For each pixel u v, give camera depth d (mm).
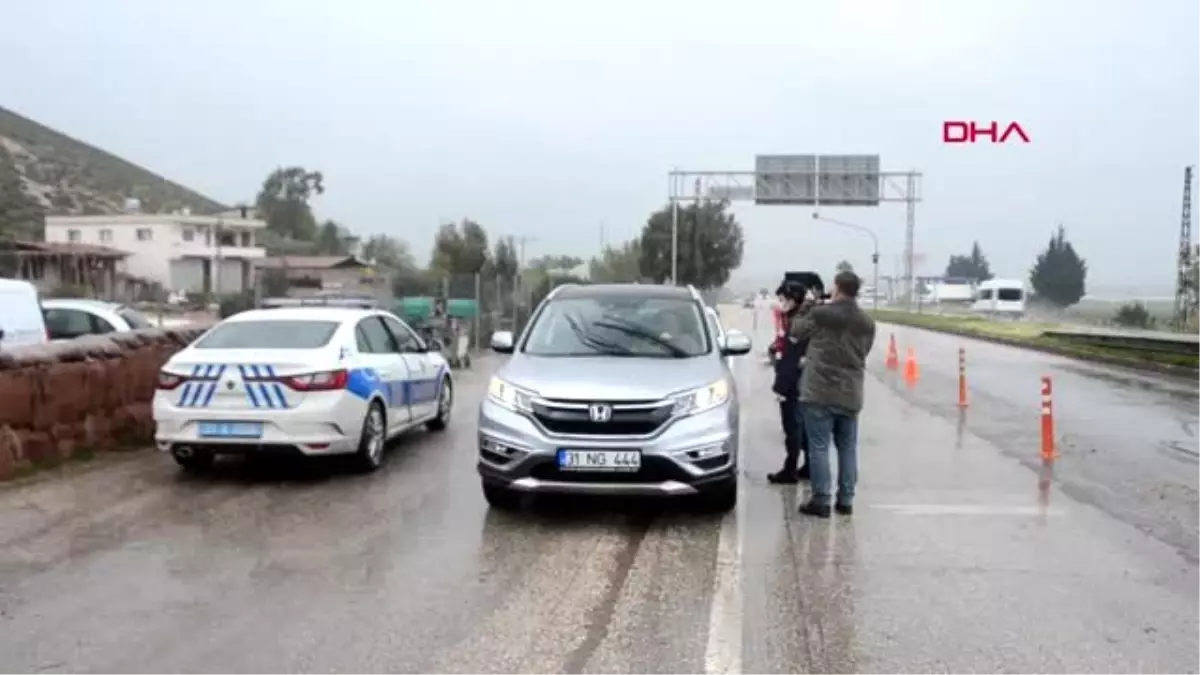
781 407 9086
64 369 9719
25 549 6680
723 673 4656
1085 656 4891
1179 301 42781
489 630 5199
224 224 82062
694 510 7891
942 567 6383
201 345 9422
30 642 5000
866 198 45844
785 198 45906
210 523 7430
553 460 7188
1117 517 7785
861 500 8391
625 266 67375
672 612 5496
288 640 5043
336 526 7363
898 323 52625
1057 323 49031
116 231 78250
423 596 5746
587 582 6035
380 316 10875
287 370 8750
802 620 5383
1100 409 15195
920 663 4789
